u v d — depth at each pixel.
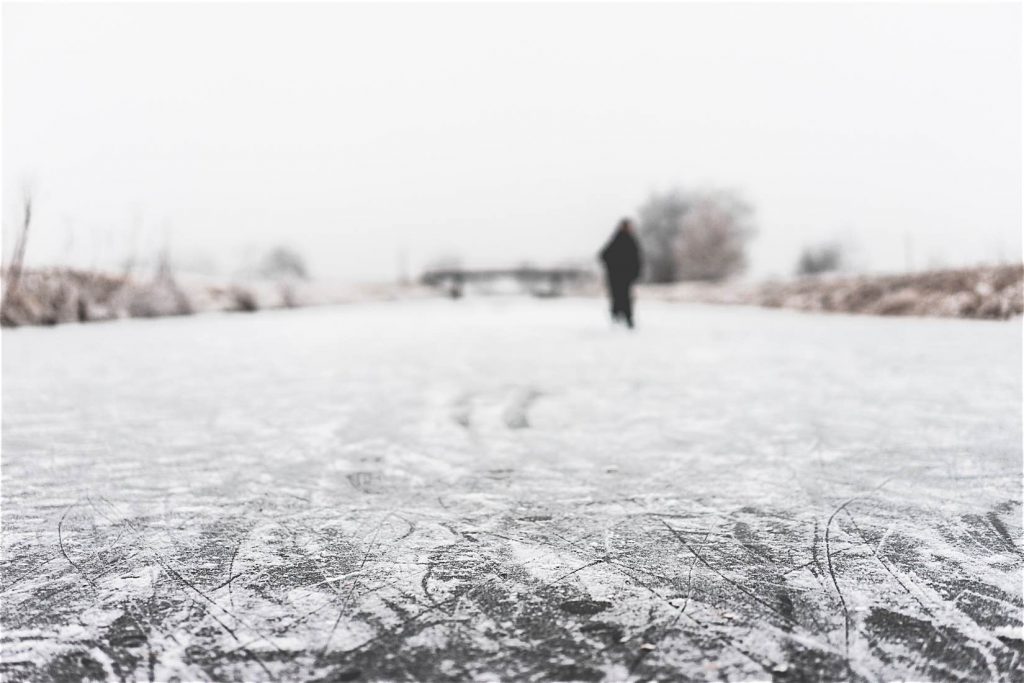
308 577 2.14
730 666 1.62
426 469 3.37
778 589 2.04
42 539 2.47
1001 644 1.73
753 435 4.05
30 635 1.80
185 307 16.48
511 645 1.73
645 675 1.59
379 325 13.75
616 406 5.02
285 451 3.75
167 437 4.09
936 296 13.77
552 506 2.80
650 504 2.82
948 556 2.28
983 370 6.57
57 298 13.09
